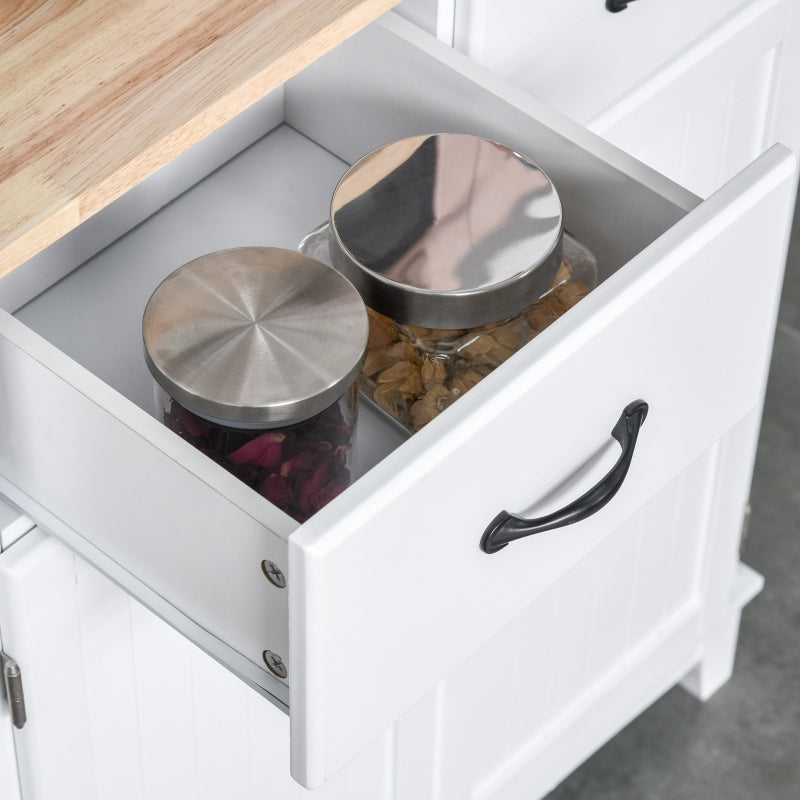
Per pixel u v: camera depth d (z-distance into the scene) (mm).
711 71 1530
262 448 1016
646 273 981
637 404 1059
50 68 968
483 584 1034
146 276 1226
